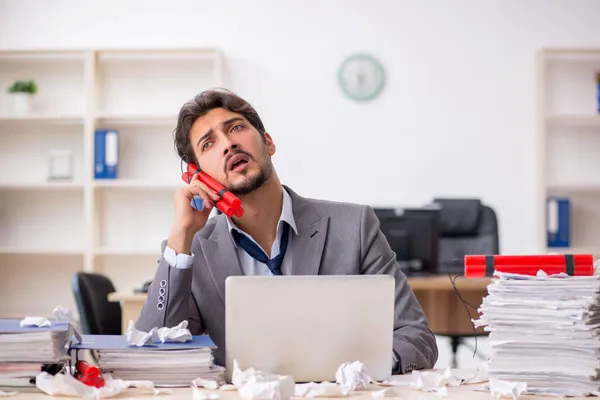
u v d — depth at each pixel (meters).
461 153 5.45
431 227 4.14
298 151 5.47
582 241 5.57
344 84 5.44
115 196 5.54
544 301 1.51
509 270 1.61
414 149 5.46
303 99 5.46
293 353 1.57
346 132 5.47
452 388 1.57
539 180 5.35
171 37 5.50
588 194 5.57
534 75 5.47
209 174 1.90
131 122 5.50
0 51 5.32
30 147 5.55
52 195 5.57
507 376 1.53
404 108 5.46
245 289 1.55
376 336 1.60
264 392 1.39
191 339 1.62
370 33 5.47
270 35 5.47
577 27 5.48
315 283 1.57
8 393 1.46
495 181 5.46
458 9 5.46
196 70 5.50
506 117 5.47
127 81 5.50
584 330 1.49
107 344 1.56
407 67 5.46
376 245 2.04
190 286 1.80
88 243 5.25
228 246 1.98
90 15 5.50
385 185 5.45
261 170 1.89
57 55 5.51
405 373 1.74
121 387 1.46
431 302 3.98
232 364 1.55
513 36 5.47
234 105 1.92
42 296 5.58
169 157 5.52
